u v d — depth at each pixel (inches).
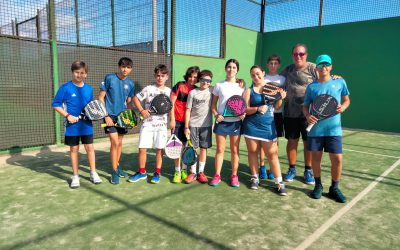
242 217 124.4
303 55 160.6
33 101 237.5
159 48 309.7
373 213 130.5
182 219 121.6
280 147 259.4
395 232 114.3
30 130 241.0
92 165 161.9
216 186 160.7
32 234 108.5
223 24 357.7
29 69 230.1
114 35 355.3
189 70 158.4
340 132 140.2
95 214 124.8
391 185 165.9
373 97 348.8
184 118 164.9
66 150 228.1
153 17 306.3
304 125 165.9
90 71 251.8
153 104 155.8
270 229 115.0
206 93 158.9
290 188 159.8
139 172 168.9
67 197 142.2
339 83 140.3
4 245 101.3
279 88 144.2
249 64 406.6
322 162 209.8
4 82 241.1
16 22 271.9
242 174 184.1
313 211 131.6
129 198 142.1
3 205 132.5
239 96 148.9
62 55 233.3
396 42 328.8
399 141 289.4
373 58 344.8
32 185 157.2
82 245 101.9
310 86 144.6
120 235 108.6
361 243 106.3
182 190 153.9
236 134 155.0
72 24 385.1
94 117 151.1
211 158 220.4
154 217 123.0
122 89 163.5
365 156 229.3
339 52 366.6
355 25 353.4
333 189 145.1
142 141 162.2
